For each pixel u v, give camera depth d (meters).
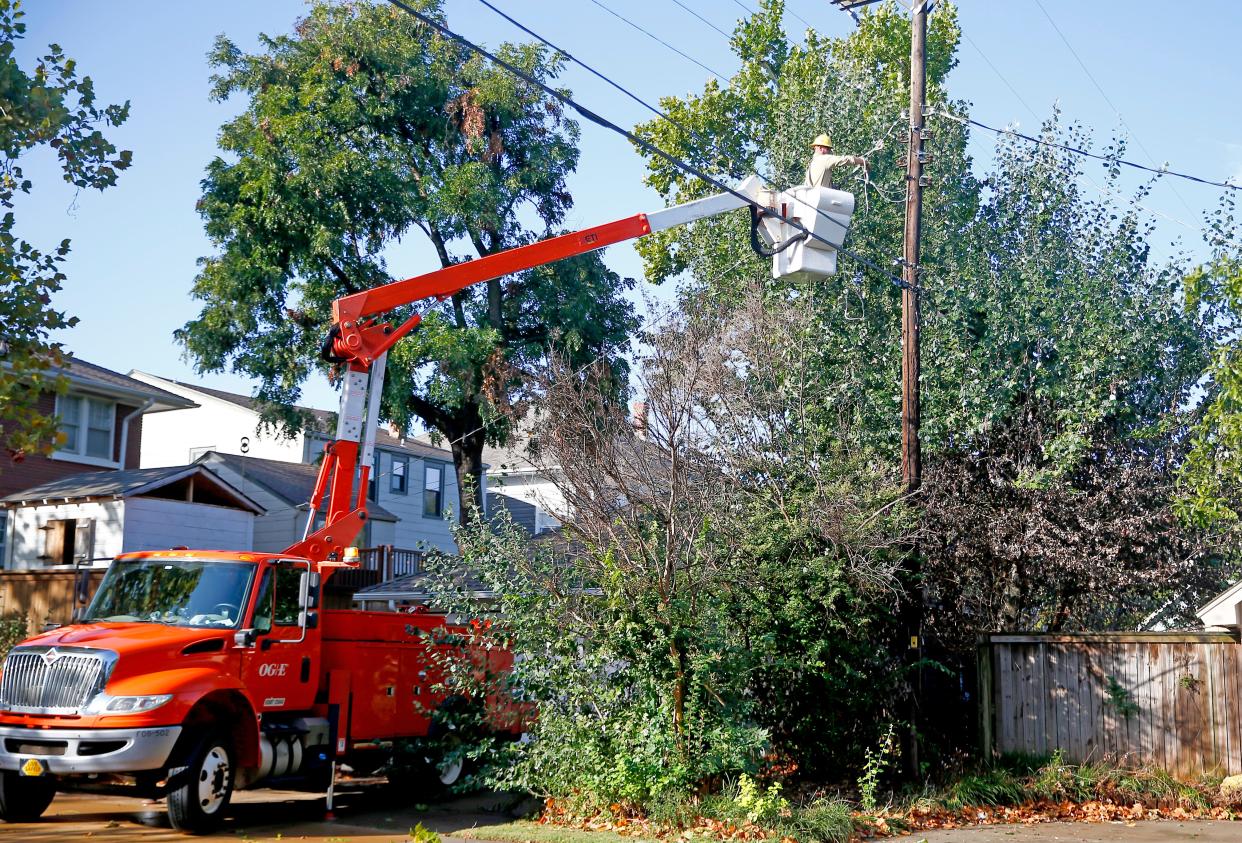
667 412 14.68
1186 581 18.62
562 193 29.94
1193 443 15.84
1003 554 17.89
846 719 15.24
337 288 28.47
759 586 14.57
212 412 41.53
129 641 11.71
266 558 12.91
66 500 24.84
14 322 10.27
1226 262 18.20
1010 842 12.05
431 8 29.62
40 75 10.62
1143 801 14.73
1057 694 16.44
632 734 12.72
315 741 13.27
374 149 28.36
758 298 18.42
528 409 25.72
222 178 28.02
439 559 14.49
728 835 11.69
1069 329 19.06
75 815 12.81
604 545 13.84
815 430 17.58
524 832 11.85
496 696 14.24
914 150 16.75
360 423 13.73
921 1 17.08
